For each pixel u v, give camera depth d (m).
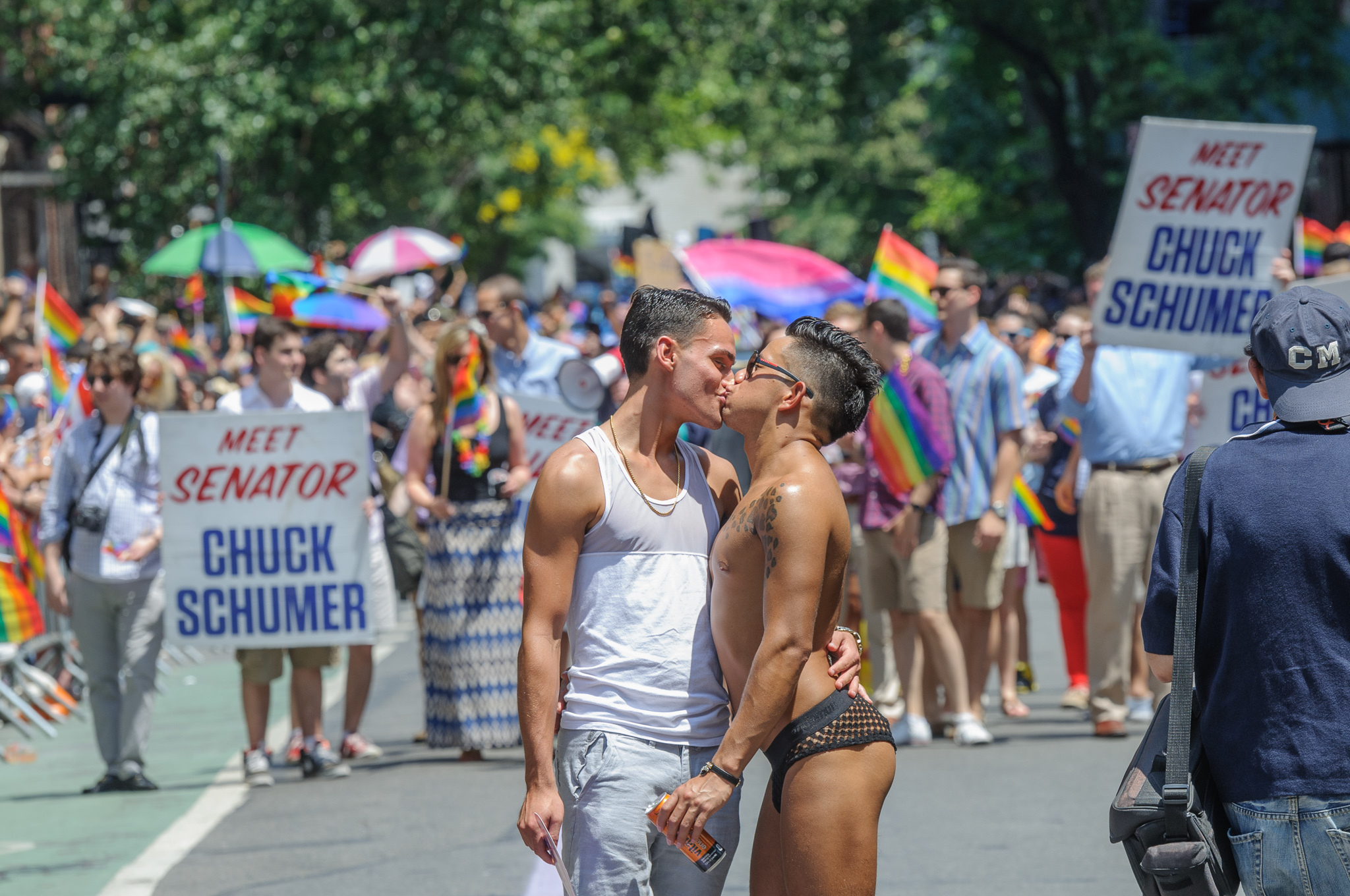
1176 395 16.75
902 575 16.73
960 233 67.00
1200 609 6.88
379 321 31.27
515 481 16.48
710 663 7.57
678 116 71.56
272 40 44.78
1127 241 16.56
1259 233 16.53
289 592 15.88
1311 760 6.54
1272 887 6.66
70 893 11.94
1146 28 51.19
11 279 32.03
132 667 15.91
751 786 15.64
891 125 77.12
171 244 32.38
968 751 16.47
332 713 20.28
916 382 16.39
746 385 7.49
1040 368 22.61
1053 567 19.00
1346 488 6.64
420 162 63.31
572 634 7.64
